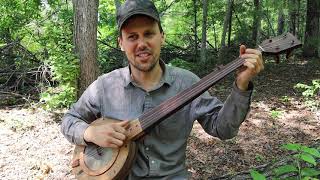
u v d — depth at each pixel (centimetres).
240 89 179
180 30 1568
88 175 210
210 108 200
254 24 1498
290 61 1313
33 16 1033
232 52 1472
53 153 529
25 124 636
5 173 468
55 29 884
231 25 1582
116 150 203
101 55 1018
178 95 190
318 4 1426
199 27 1630
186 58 1355
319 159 345
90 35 746
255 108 749
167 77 206
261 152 529
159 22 198
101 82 217
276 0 1311
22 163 496
